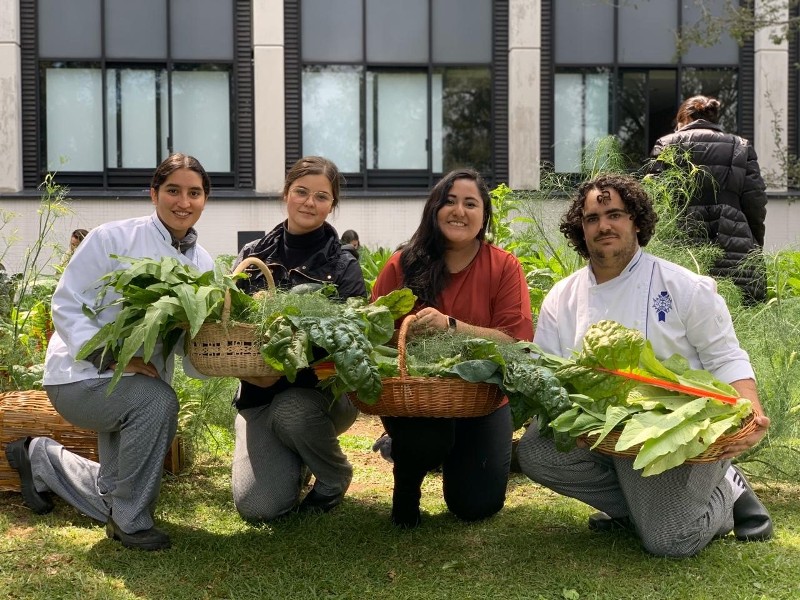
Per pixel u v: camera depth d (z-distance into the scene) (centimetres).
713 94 1598
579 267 562
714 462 329
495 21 1574
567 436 312
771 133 1577
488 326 381
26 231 1457
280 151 1545
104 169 1534
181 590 312
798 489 448
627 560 342
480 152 1591
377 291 391
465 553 353
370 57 1566
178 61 1539
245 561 343
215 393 497
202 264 380
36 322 523
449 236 373
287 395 376
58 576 321
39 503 395
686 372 325
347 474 409
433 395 323
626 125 1592
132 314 325
